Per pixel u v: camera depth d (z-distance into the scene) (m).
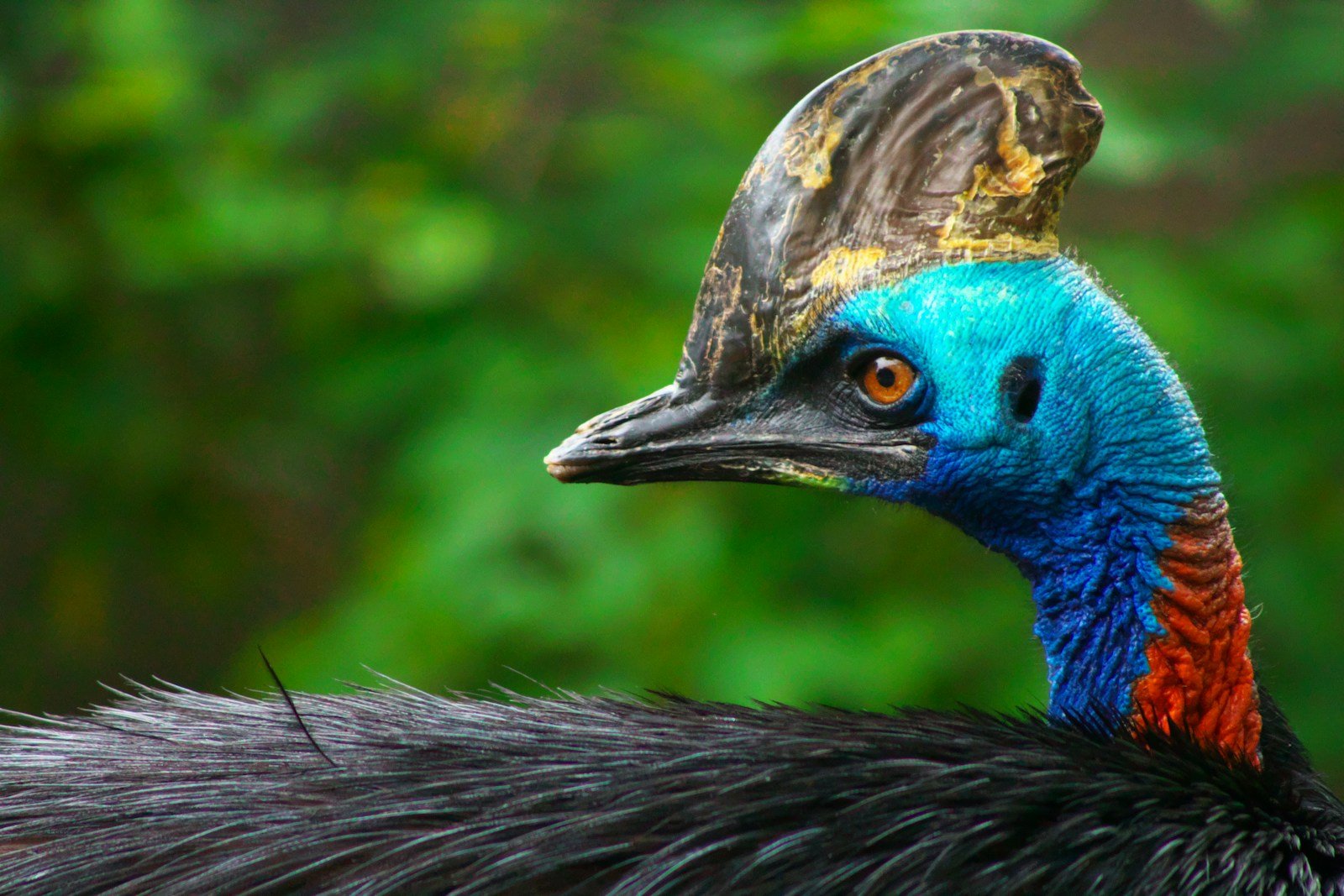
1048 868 3.25
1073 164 3.95
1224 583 3.99
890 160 3.94
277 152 8.99
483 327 8.58
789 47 7.94
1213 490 3.98
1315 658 8.14
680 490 8.19
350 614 8.25
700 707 3.84
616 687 7.85
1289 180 9.23
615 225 8.72
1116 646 4.00
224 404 10.21
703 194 8.64
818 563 8.42
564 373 8.26
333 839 3.26
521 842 3.21
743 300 3.97
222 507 10.36
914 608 8.21
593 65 9.33
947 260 3.91
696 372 4.04
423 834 3.27
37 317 9.32
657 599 7.89
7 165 9.02
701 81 8.80
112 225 8.70
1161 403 3.94
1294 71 8.45
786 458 4.02
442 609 7.84
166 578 10.95
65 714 11.27
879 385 3.98
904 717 3.76
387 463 10.11
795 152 3.96
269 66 9.62
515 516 7.84
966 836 3.27
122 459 9.68
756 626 7.94
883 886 3.19
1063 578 4.03
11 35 9.33
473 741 3.61
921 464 3.99
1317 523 8.35
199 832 3.35
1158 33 9.84
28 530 10.90
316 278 8.91
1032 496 3.98
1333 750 7.92
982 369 3.90
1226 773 3.61
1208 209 9.94
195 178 8.71
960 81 3.95
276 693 4.27
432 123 9.30
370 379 8.58
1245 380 8.38
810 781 3.37
